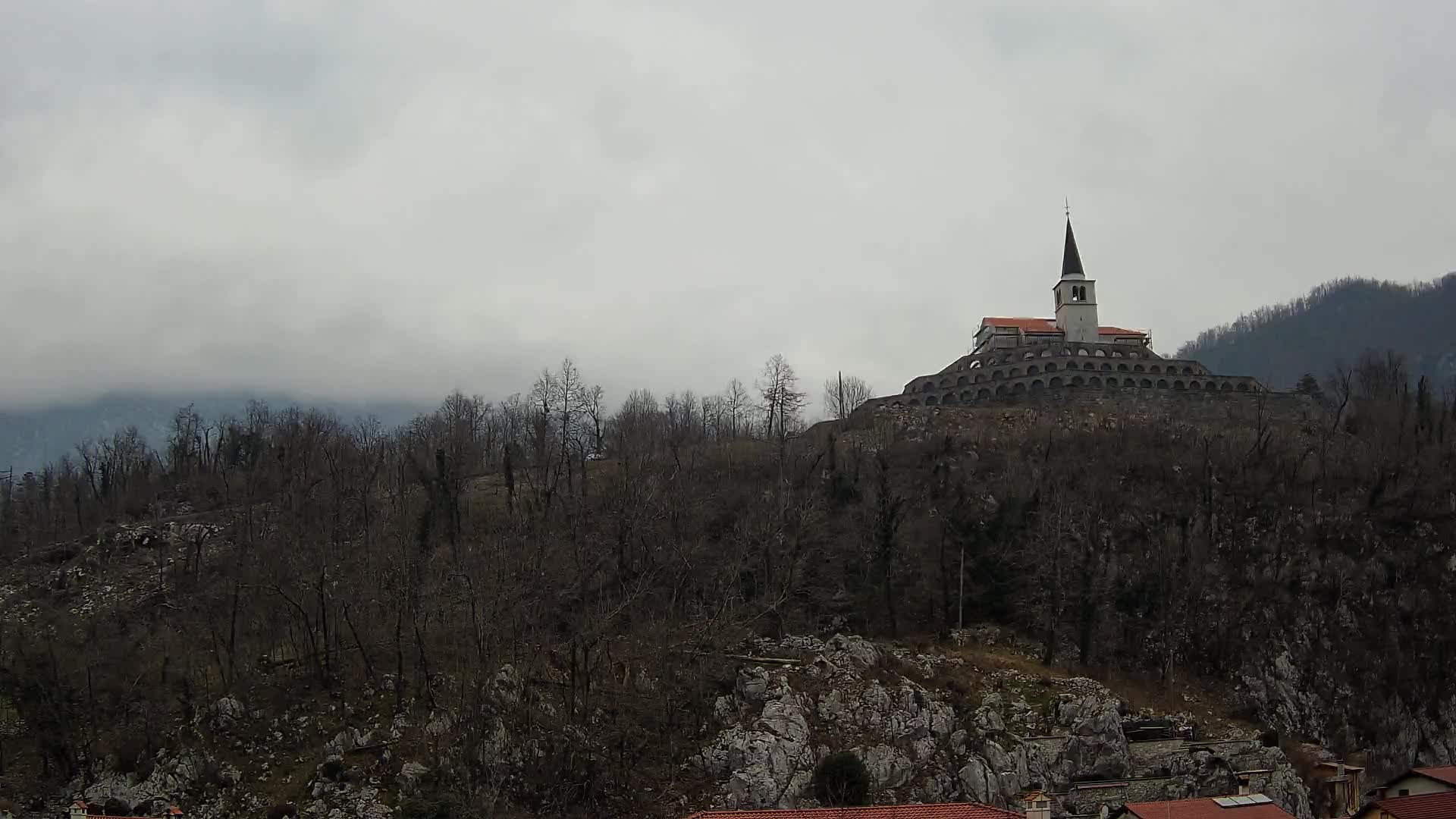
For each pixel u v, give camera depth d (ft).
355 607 383.86
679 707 354.74
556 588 391.86
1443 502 479.82
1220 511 485.15
